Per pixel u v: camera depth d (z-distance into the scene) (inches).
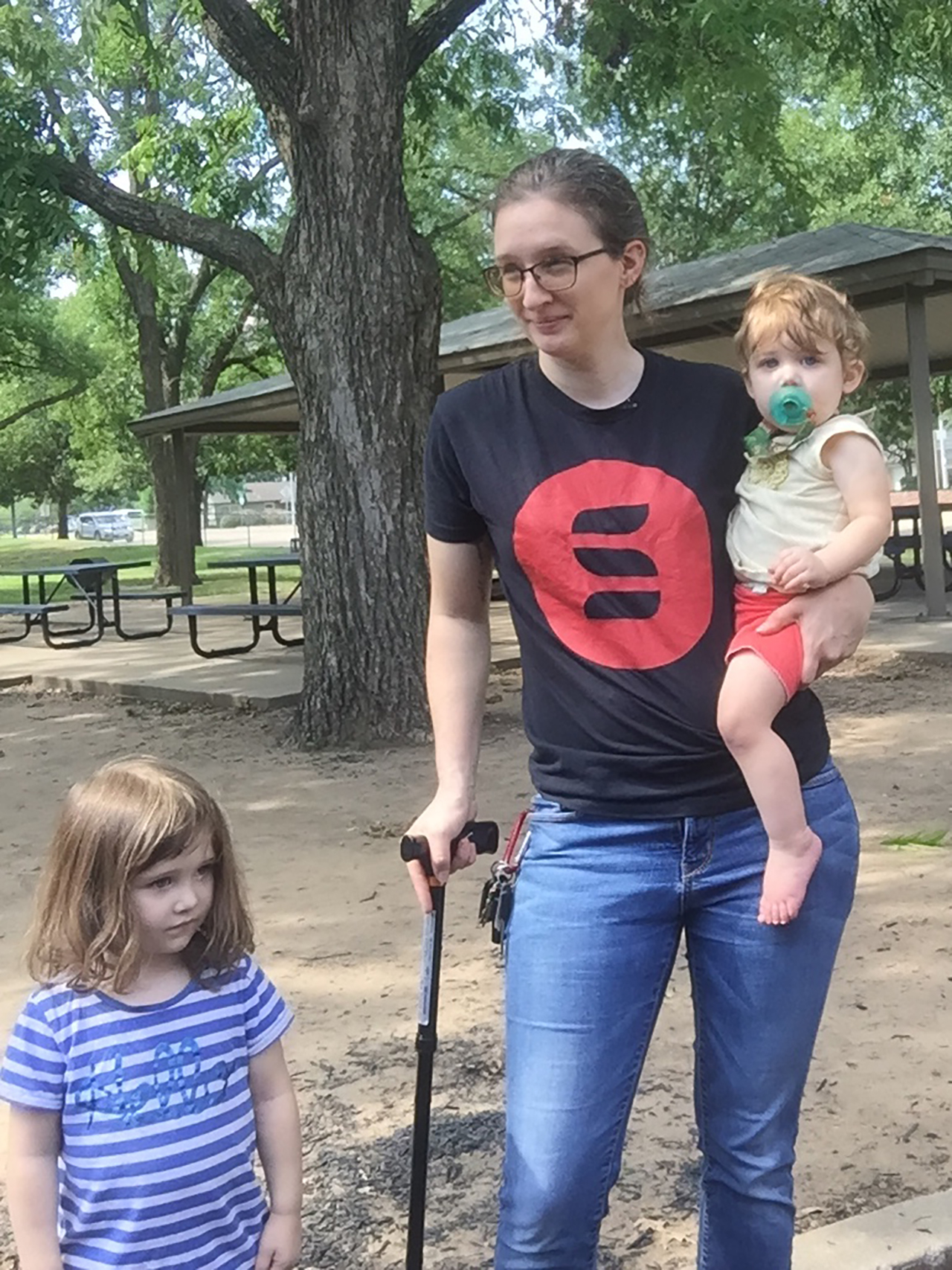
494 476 90.3
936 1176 130.6
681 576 87.3
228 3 343.6
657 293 508.1
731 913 87.7
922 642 461.7
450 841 93.2
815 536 87.4
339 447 354.3
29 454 2618.1
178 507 846.5
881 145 1075.9
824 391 88.3
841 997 173.5
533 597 89.6
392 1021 173.6
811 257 543.5
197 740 392.8
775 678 85.4
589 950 87.0
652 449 88.7
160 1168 84.2
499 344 602.2
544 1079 87.0
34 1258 83.3
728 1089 89.5
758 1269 91.0
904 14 498.3
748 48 405.4
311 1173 135.6
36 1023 84.9
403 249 351.3
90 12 585.3
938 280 518.0
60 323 1328.7
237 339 1235.9
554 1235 86.8
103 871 83.7
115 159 893.8
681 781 86.9
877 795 277.4
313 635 365.7
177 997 86.9
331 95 340.5
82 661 589.0
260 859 255.9
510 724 380.2
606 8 461.4
